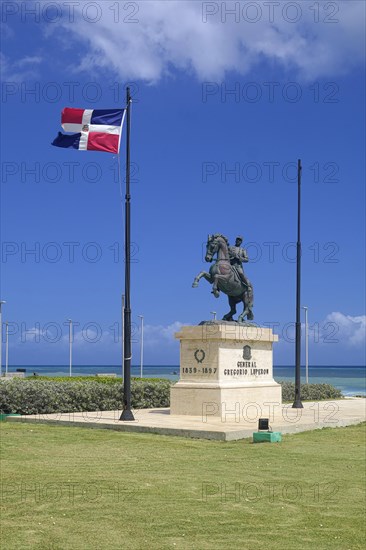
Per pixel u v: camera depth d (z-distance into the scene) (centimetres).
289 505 1034
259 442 1645
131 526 909
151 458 1412
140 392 2589
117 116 2200
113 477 1212
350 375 14012
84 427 1881
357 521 949
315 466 1348
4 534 866
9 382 2358
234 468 1315
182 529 900
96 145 2181
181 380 2134
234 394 2078
